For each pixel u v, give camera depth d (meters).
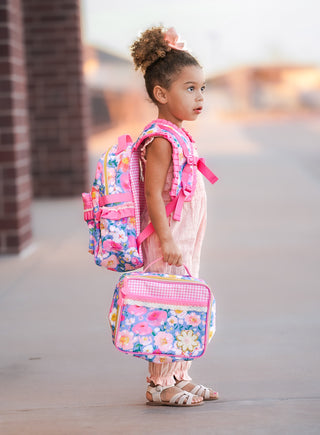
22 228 8.84
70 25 14.02
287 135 39.66
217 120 67.44
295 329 5.47
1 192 8.62
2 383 4.39
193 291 3.63
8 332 5.53
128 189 3.68
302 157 23.98
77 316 5.95
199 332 3.63
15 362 4.80
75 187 14.46
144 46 3.73
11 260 8.48
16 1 8.81
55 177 14.45
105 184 3.68
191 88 3.71
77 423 3.69
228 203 13.36
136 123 51.53
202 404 3.92
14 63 8.59
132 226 3.68
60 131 14.31
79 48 14.07
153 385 3.92
